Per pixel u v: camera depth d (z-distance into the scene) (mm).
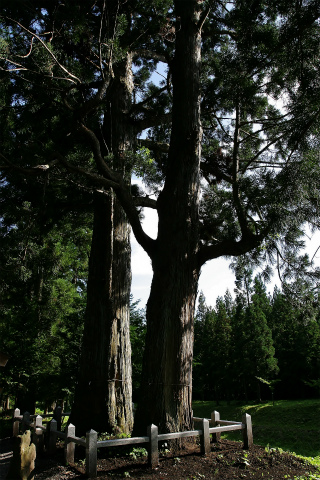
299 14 6828
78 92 9891
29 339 15500
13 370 14734
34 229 10391
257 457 6219
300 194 6480
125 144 10492
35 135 8461
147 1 9250
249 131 11672
